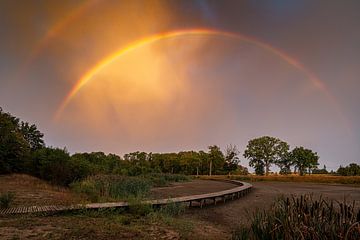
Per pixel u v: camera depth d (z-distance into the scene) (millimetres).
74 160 24172
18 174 24859
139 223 9812
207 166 98438
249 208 15547
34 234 7551
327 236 4641
